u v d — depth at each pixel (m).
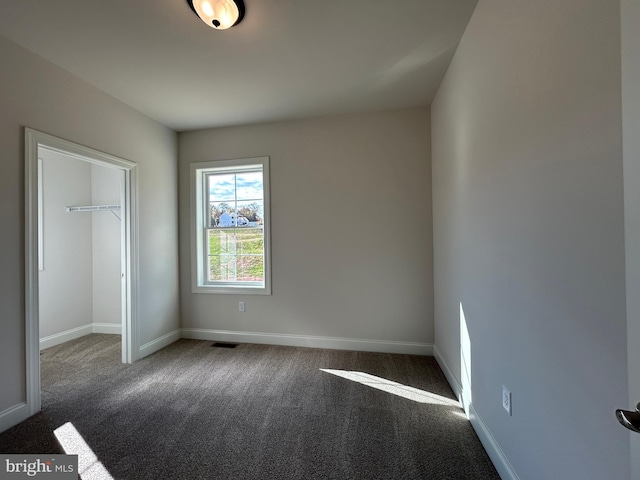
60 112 2.12
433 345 2.88
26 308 1.88
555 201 0.97
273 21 1.71
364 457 1.53
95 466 1.48
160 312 3.14
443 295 2.48
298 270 3.15
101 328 3.73
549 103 0.99
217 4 1.52
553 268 0.98
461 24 1.77
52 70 2.07
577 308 0.87
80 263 3.61
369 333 3.01
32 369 1.90
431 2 1.60
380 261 2.97
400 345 2.95
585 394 0.84
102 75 2.25
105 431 1.75
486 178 1.52
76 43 1.87
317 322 3.12
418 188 2.89
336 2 1.58
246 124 3.24
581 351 0.85
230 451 1.58
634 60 0.56
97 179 3.73
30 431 1.74
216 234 3.47
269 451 1.57
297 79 2.36
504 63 1.31
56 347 3.21
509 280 1.29
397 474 1.41
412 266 2.91
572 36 0.87
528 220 1.13
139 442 1.65
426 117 2.87
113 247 3.70
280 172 3.18
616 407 0.73
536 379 1.09
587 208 0.82
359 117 3.00
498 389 1.41
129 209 2.77
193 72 2.23
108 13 1.62
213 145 3.34
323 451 1.57
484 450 1.57
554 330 0.98
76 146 2.24
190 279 3.42
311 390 2.22
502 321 1.36
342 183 3.04
